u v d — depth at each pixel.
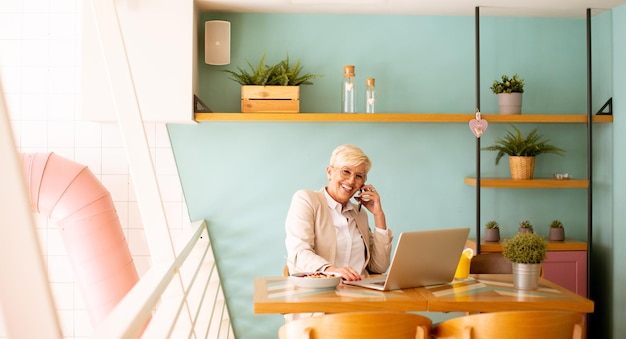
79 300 4.65
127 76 2.40
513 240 2.88
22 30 4.59
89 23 4.14
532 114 4.71
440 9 4.50
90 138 4.62
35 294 0.77
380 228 3.36
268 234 4.61
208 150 4.58
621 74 4.37
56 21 4.62
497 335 2.44
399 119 4.32
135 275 4.23
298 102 4.32
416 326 2.46
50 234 4.64
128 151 2.43
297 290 2.75
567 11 4.55
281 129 4.61
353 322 2.34
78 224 4.07
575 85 4.76
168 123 4.55
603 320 4.60
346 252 3.27
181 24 4.19
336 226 3.27
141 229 4.65
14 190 0.76
